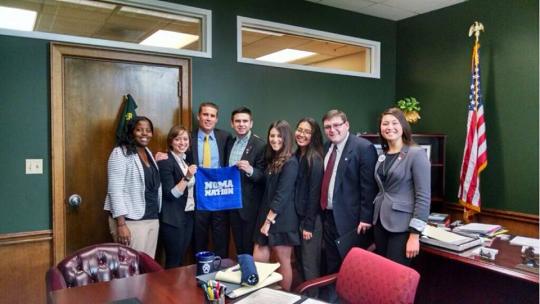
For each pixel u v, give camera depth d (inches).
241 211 120.3
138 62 127.8
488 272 94.3
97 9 129.0
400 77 186.2
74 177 119.4
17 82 112.0
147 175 107.0
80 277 82.4
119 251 88.6
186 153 119.9
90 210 121.6
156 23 138.8
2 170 110.8
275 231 108.6
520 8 143.3
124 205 104.2
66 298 64.1
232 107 145.6
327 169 107.3
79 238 120.3
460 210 162.6
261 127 152.3
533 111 139.9
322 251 109.7
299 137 111.6
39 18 121.0
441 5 165.5
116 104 124.8
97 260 85.8
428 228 103.7
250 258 70.6
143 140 107.7
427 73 175.2
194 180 116.2
